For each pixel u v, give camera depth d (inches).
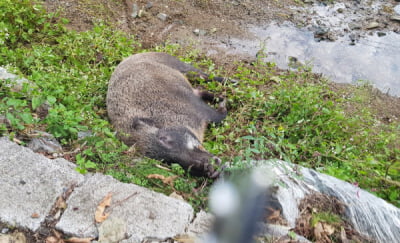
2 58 204.2
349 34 282.7
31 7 249.4
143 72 200.5
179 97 194.4
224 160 156.3
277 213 121.0
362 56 263.0
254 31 284.2
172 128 174.9
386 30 288.0
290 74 232.8
